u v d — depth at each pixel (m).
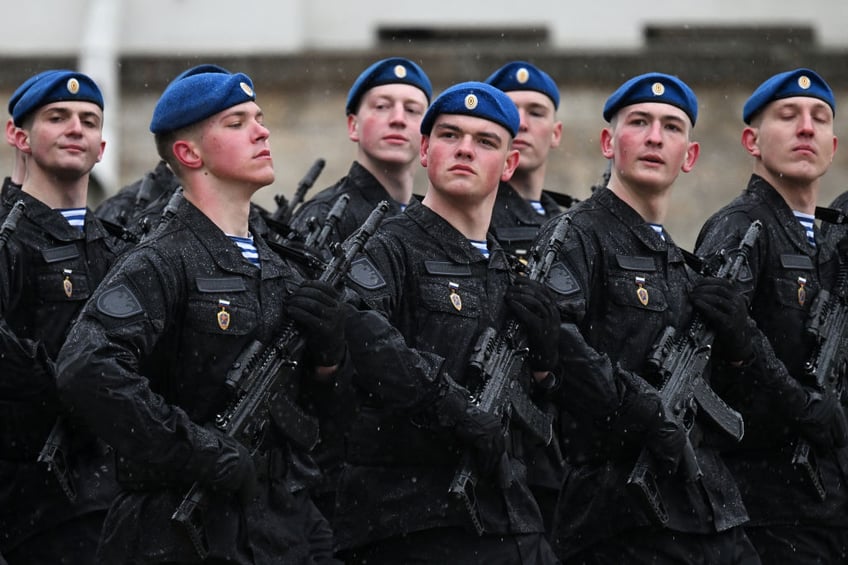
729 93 48.56
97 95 24.70
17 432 22.78
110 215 30.38
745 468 25.86
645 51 48.34
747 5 49.69
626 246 23.69
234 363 19.80
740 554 23.78
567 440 23.66
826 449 25.86
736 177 48.16
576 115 48.16
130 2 47.97
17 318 23.47
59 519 22.92
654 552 23.19
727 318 23.66
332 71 47.94
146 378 19.28
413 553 21.39
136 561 19.45
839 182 48.91
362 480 21.58
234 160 20.38
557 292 22.84
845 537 26.30
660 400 22.66
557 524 23.78
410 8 49.03
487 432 20.78
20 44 48.06
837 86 49.16
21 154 25.11
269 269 20.41
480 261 22.12
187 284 19.84
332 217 24.62
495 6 49.16
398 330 21.67
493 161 22.22
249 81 20.72
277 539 19.94
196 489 19.19
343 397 23.16
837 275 26.56
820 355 25.81
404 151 28.53
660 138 23.94
